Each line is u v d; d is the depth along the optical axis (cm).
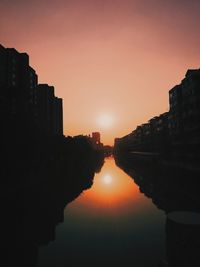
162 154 10044
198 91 6762
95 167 14150
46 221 3788
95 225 3619
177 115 8269
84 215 4128
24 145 6103
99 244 2919
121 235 3203
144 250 2725
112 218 3956
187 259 2455
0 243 2962
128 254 2638
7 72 8431
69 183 7569
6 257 2603
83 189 6650
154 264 2411
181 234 2600
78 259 2530
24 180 5916
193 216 2823
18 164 5884
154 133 13588
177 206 4400
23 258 2559
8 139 5506
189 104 7231
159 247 2792
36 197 5209
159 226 3509
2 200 4644
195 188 5538
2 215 3975
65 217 4016
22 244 2930
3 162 5372
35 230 3400
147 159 11875
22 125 6291
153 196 5569
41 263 2456
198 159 6569
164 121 11581
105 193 6078
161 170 9025
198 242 2541
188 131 7344
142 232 3291
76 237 3155
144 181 7981
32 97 9706
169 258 2525
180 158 8006
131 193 6044
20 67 9119
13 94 7094
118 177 9319
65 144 10706
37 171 6969
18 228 3456
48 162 8194
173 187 6209
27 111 8619
